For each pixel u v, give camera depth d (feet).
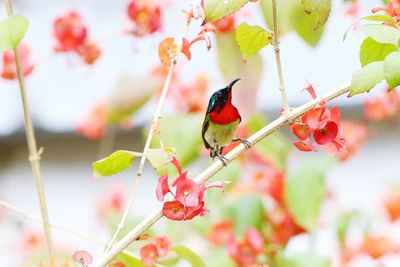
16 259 19.94
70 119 28.22
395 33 16.90
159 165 17.02
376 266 19.39
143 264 17.39
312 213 18.61
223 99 17.71
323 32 18.06
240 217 18.83
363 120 19.60
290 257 18.63
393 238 19.43
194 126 18.66
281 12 17.94
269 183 18.89
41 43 24.71
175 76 19.07
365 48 17.16
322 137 16.93
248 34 17.03
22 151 29.66
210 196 18.86
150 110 22.13
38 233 19.99
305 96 24.90
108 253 16.97
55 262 17.22
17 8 28.99
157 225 18.78
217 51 18.39
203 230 18.86
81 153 29.12
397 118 19.45
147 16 18.38
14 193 29.94
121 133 26.25
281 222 18.84
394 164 27.66
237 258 18.48
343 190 27.43
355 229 19.52
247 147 16.97
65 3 28.89
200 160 19.44
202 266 17.51
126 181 28.04
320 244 19.70
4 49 17.13
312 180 18.63
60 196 29.58
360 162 27.81
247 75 18.40
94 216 20.03
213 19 16.81
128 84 18.99
